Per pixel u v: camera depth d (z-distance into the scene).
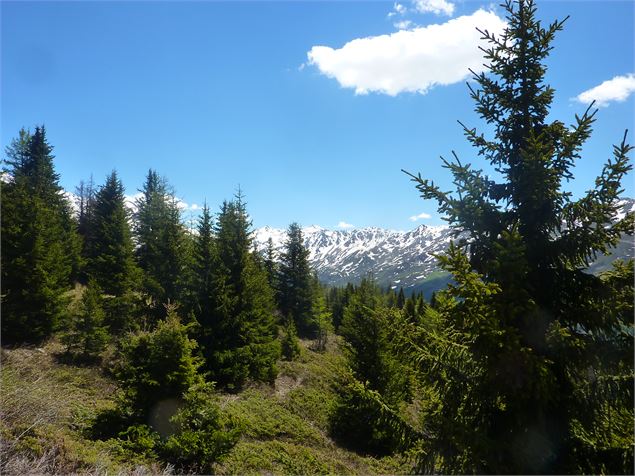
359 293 27.17
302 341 42.16
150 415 11.62
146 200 42.22
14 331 20.14
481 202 4.79
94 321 20.48
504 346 3.94
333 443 17.75
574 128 4.51
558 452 4.20
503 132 5.18
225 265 24.81
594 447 4.16
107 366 19.39
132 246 33.34
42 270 21.22
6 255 20.91
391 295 56.69
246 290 24.75
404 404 17.55
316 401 22.77
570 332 4.18
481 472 4.30
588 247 4.35
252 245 28.98
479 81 5.25
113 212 35.84
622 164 4.04
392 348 5.19
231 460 12.36
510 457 4.24
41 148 38.19
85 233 44.69
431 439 4.66
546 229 4.87
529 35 5.02
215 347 22.12
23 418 8.61
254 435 15.93
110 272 29.36
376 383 17.77
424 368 4.86
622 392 3.96
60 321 21.75
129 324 23.72
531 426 4.24
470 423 4.77
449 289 4.16
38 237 21.92
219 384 21.64
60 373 17.34
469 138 5.32
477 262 5.04
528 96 5.04
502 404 4.52
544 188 4.47
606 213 4.11
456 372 4.77
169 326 12.44
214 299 23.14
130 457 9.84
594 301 4.30
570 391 4.31
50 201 34.84
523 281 4.46
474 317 3.99
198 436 11.00
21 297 20.89
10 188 25.78
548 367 4.07
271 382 24.06
